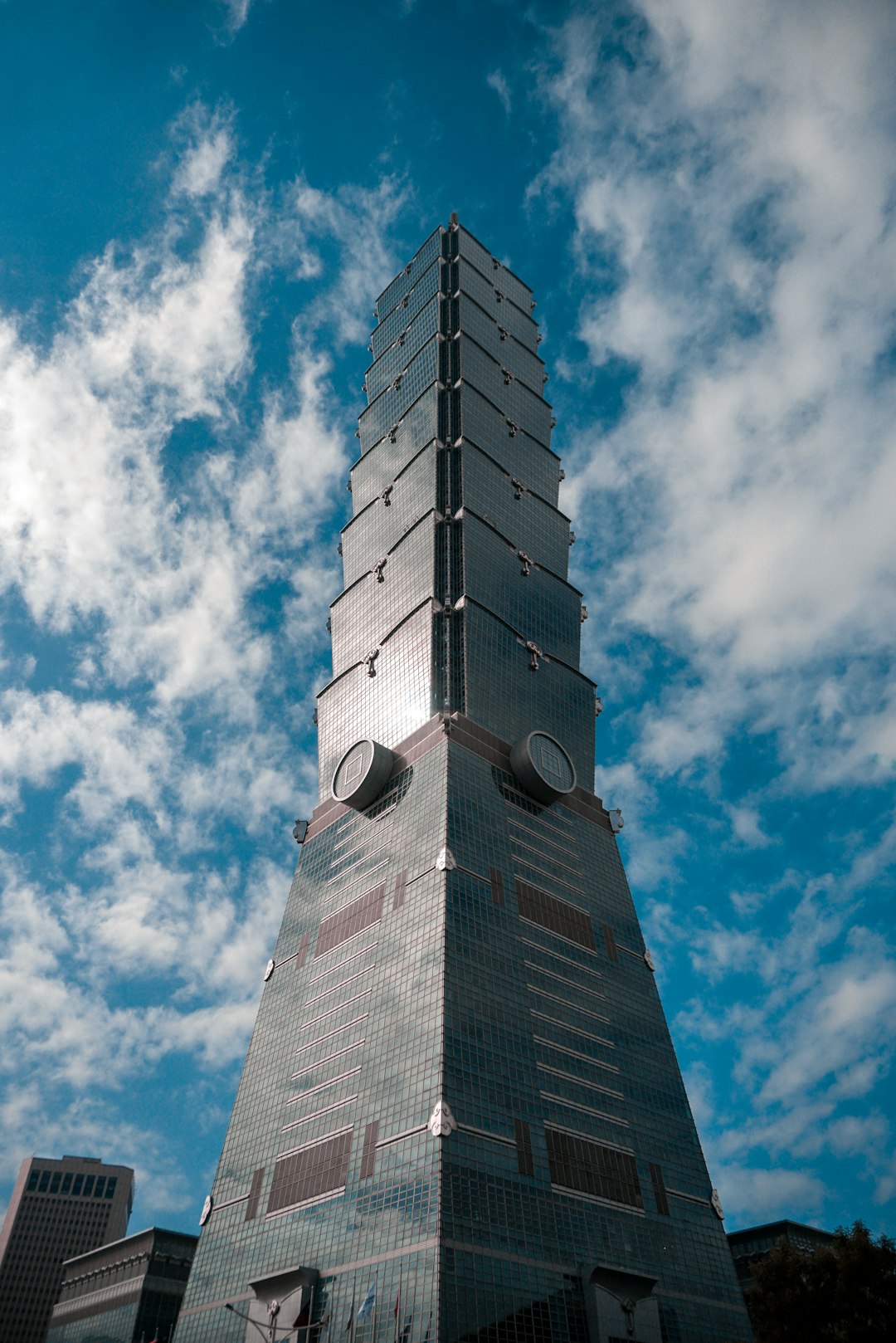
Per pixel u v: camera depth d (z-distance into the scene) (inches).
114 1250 7824.8
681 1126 5251.0
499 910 5305.1
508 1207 4077.3
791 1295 3152.1
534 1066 4734.3
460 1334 3560.5
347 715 7135.8
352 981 5295.3
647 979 5910.4
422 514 7701.8
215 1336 4431.6
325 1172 4534.9
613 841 6614.2
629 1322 4087.1
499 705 6589.6
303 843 6673.2
